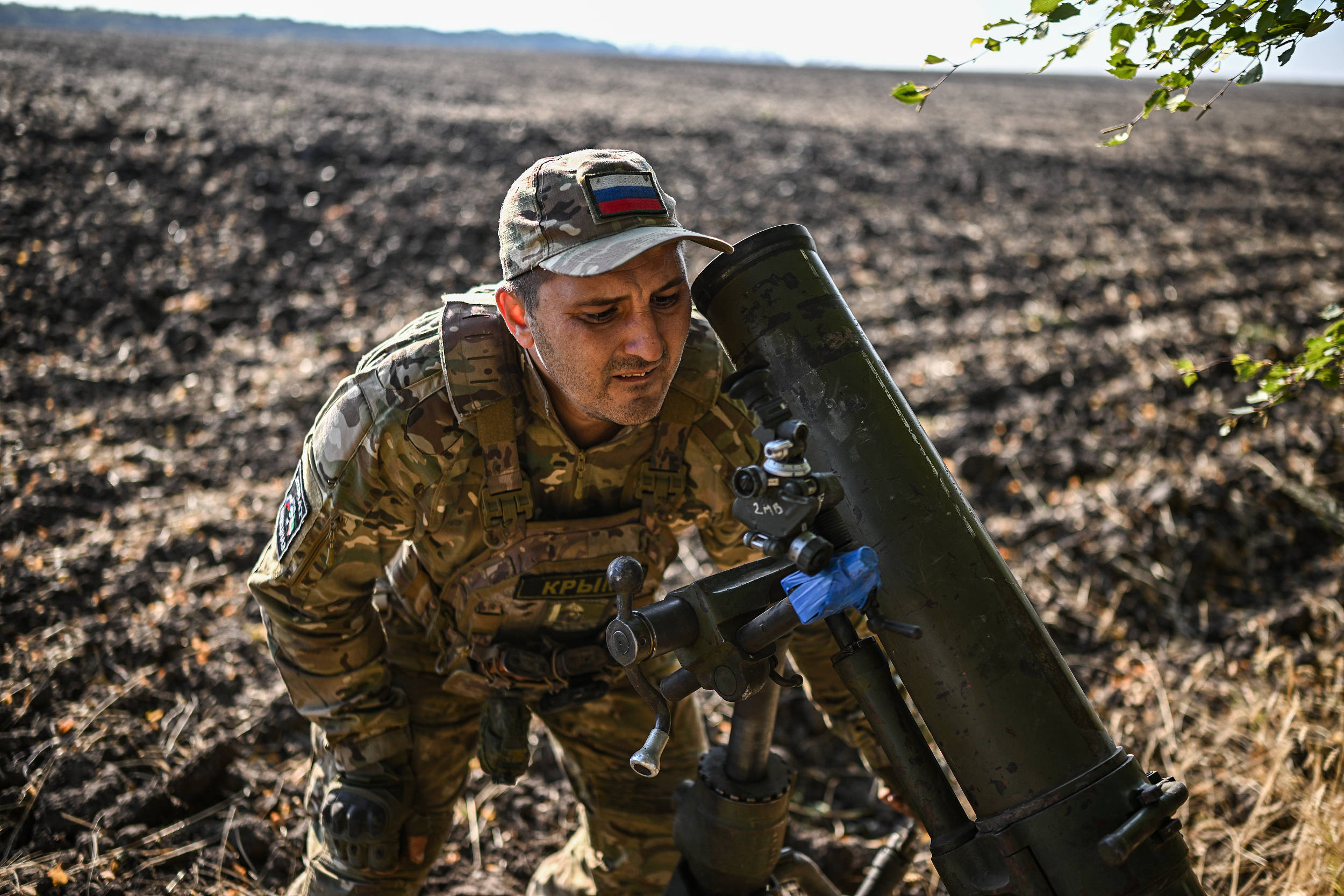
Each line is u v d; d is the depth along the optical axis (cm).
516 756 174
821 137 1088
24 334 460
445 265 595
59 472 362
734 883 157
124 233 570
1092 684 319
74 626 291
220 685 280
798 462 129
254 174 685
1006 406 491
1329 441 455
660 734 133
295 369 468
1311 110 1930
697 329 163
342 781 172
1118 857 123
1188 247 775
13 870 219
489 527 155
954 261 700
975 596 132
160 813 239
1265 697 304
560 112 1101
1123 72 157
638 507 166
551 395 152
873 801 280
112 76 980
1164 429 465
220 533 347
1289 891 225
